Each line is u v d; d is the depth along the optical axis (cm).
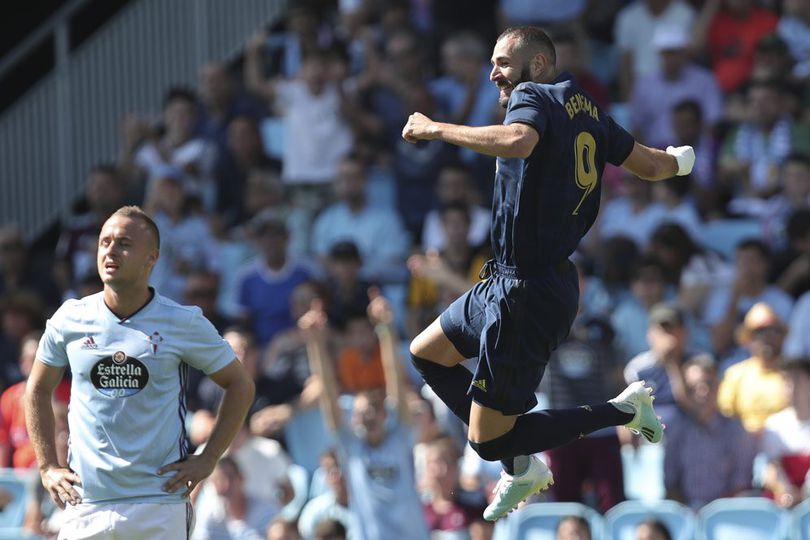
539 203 1914
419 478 3666
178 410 2167
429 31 5538
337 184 4734
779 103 4672
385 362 3478
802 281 4194
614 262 4062
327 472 3538
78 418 2147
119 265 2106
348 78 5200
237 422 2202
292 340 3959
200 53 5522
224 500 3422
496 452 2005
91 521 2127
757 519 3281
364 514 3394
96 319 2139
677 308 3609
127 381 2123
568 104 1922
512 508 2103
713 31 5147
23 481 3669
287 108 5041
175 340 2144
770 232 4412
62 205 5400
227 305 4662
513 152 1816
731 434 3462
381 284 4566
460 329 2033
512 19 5341
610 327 3650
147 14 5469
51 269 4969
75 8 5462
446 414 3772
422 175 4806
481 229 4469
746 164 4688
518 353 1961
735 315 3991
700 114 4719
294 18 5338
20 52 5494
